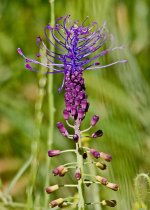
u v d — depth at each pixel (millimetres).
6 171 964
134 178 680
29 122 996
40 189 875
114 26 838
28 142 986
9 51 1099
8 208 753
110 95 785
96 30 613
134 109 789
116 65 814
